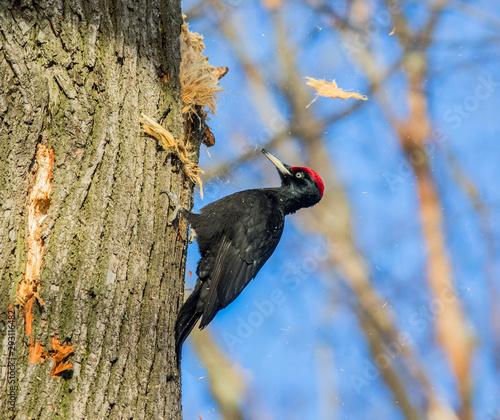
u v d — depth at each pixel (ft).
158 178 28.09
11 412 21.56
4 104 24.27
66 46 25.80
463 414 63.21
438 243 69.31
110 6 27.86
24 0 25.22
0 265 22.89
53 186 24.50
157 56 29.48
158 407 24.89
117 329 24.35
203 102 33.78
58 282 23.38
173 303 27.66
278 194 41.37
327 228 69.31
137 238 26.21
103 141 25.93
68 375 22.74
